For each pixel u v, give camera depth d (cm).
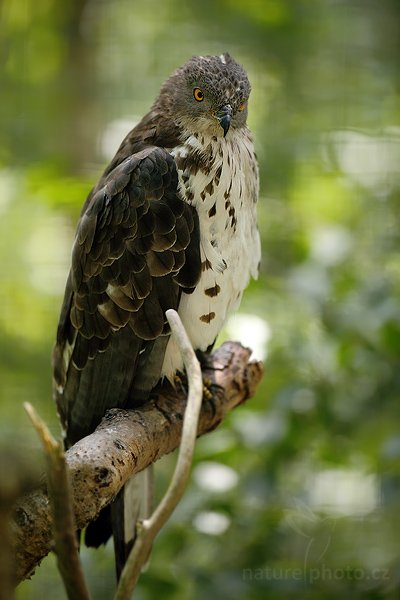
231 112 912
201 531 1043
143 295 877
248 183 939
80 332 904
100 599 1065
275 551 1091
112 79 1981
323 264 1169
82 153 1891
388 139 1608
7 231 1641
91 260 894
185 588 1041
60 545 453
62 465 447
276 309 1245
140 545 460
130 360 882
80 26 2019
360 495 1213
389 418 1129
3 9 1994
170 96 948
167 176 882
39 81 1988
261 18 1917
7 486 428
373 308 1088
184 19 1998
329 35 1883
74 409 917
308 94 1828
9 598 433
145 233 876
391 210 1478
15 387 1630
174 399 866
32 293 1692
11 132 1888
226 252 901
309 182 1617
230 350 961
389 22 1856
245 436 1073
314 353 1155
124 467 662
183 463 462
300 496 1138
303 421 1116
